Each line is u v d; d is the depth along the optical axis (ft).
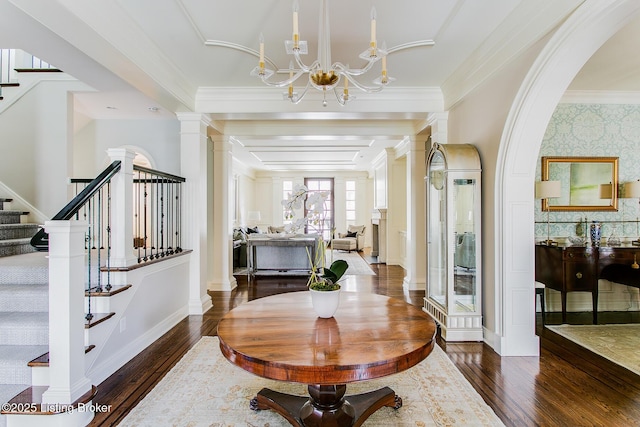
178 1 7.52
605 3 5.98
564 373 8.03
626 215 13.00
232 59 10.48
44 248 7.95
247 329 5.41
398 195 24.79
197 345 9.82
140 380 7.76
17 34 8.00
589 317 12.39
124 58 8.25
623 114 12.98
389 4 7.68
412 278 17.12
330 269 6.26
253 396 7.02
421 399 6.90
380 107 13.08
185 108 12.48
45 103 13.09
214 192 17.19
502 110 9.16
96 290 8.24
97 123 16.15
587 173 12.98
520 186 9.17
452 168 10.20
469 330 10.19
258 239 20.54
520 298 9.15
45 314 8.06
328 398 5.64
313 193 6.23
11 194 13.15
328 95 12.98
